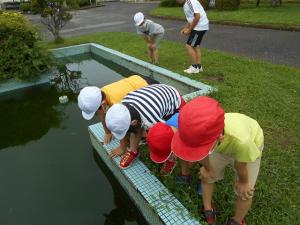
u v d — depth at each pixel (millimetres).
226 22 10742
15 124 5066
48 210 3111
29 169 3779
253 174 2174
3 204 3221
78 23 15430
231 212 2494
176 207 2594
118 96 3279
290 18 9859
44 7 9570
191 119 1832
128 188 3176
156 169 3119
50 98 6012
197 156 1867
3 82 6383
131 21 14492
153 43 6277
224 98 4473
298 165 3010
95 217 3023
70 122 4930
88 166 3766
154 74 6062
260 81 4914
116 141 3611
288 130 3594
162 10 16234
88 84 6582
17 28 6328
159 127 2662
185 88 5270
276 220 2416
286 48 6953
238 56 6387
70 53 8773
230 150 2039
